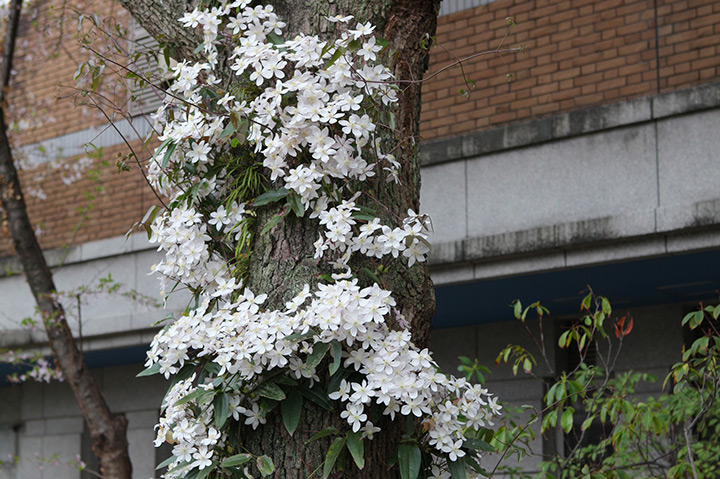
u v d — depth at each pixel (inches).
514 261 264.7
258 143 101.8
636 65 264.4
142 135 373.1
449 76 301.7
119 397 440.1
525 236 259.3
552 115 272.7
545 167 264.7
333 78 101.3
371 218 98.7
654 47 261.6
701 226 228.7
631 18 267.0
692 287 276.5
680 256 240.8
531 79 284.4
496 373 325.4
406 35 110.1
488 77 293.3
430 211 285.4
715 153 235.5
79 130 405.7
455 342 340.2
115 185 391.2
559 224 254.4
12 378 346.9
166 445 416.2
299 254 100.7
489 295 292.2
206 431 98.9
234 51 106.8
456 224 279.4
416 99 111.3
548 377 312.2
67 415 458.0
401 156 107.3
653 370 298.5
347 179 101.3
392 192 105.0
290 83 100.8
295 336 94.0
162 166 107.4
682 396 188.4
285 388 97.0
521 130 268.4
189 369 101.3
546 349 315.0
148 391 429.1
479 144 276.2
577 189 257.6
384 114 106.1
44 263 303.6
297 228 101.4
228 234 106.0
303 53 101.6
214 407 96.2
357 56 105.2
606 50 271.0
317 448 96.2
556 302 300.5
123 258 374.9
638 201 246.2
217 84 109.6
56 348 293.3
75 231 381.1
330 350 97.7
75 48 408.5
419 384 93.9
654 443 202.7
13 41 317.4
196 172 109.0
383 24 108.5
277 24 105.7
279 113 101.3
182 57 115.9
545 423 155.6
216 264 106.7
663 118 244.8
